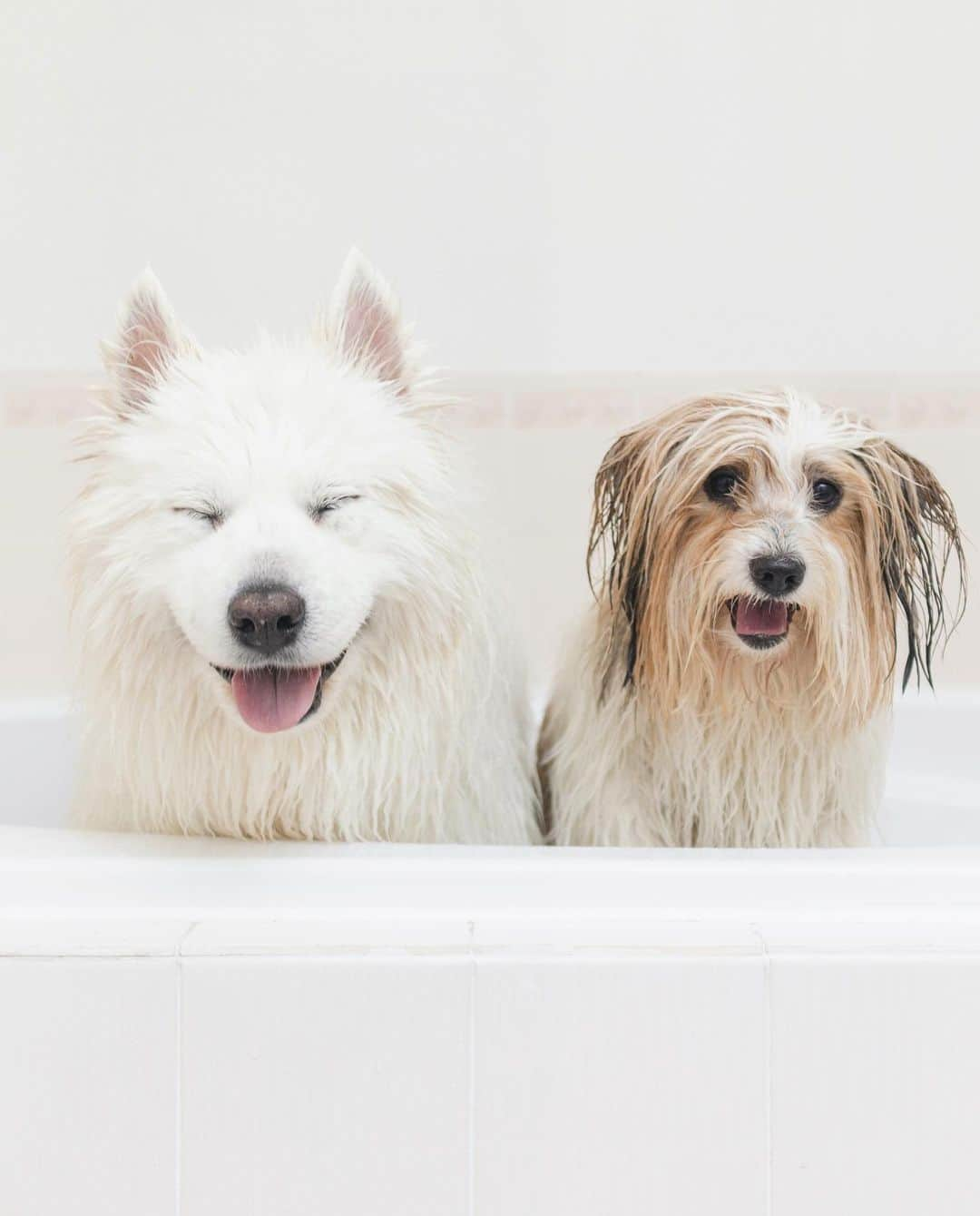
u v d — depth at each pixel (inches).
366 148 99.3
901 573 54.2
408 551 46.8
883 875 38.4
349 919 36.7
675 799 56.1
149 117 99.0
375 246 99.8
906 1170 36.1
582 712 56.7
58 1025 35.7
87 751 53.2
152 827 49.8
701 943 35.9
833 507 51.5
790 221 100.2
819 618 50.1
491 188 99.6
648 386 100.5
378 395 50.2
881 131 100.0
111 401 48.6
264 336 53.9
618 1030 35.9
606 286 100.0
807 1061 35.9
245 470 44.3
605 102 99.4
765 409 52.8
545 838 59.1
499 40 99.0
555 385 100.5
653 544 52.9
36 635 100.5
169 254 99.6
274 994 35.6
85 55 98.4
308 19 98.7
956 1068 35.9
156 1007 35.7
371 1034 35.8
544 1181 36.1
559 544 100.7
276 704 44.3
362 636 47.4
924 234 100.5
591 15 99.0
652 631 52.9
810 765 55.1
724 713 53.7
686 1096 35.9
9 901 37.3
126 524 46.2
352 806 48.6
